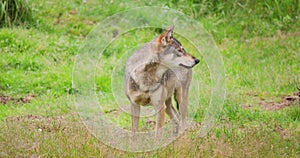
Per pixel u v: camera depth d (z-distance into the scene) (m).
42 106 13.02
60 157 8.89
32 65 16.33
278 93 14.98
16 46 17.33
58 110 12.62
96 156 8.92
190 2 21.72
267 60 17.88
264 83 15.65
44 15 20.41
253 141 10.00
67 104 12.98
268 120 12.12
